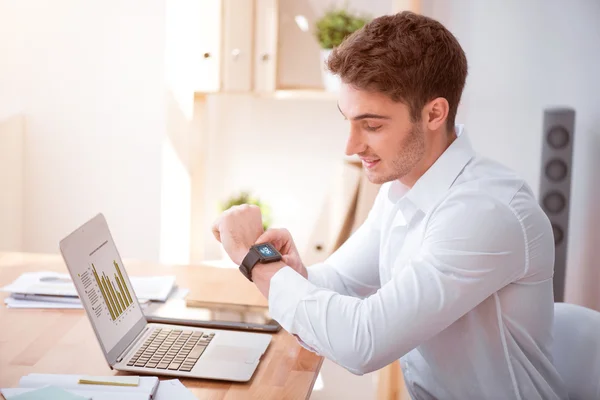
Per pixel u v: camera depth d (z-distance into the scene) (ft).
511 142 11.44
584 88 11.16
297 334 4.89
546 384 5.18
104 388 4.62
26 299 6.22
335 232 10.50
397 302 4.65
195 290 6.59
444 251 4.70
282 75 11.29
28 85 11.42
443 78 4.81
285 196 11.69
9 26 11.28
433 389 5.47
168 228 10.57
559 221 10.87
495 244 4.69
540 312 5.08
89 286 5.15
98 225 5.60
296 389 4.87
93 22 11.21
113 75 11.33
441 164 5.11
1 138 10.85
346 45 4.78
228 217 5.38
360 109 4.73
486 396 5.21
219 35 9.98
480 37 11.26
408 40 4.69
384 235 5.76
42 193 11.68
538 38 11.14
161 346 5.35
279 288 4.92
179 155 10.36
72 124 11.48
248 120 11.54
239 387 4.85
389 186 5.58
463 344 5.14
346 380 9.54
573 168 11.40
